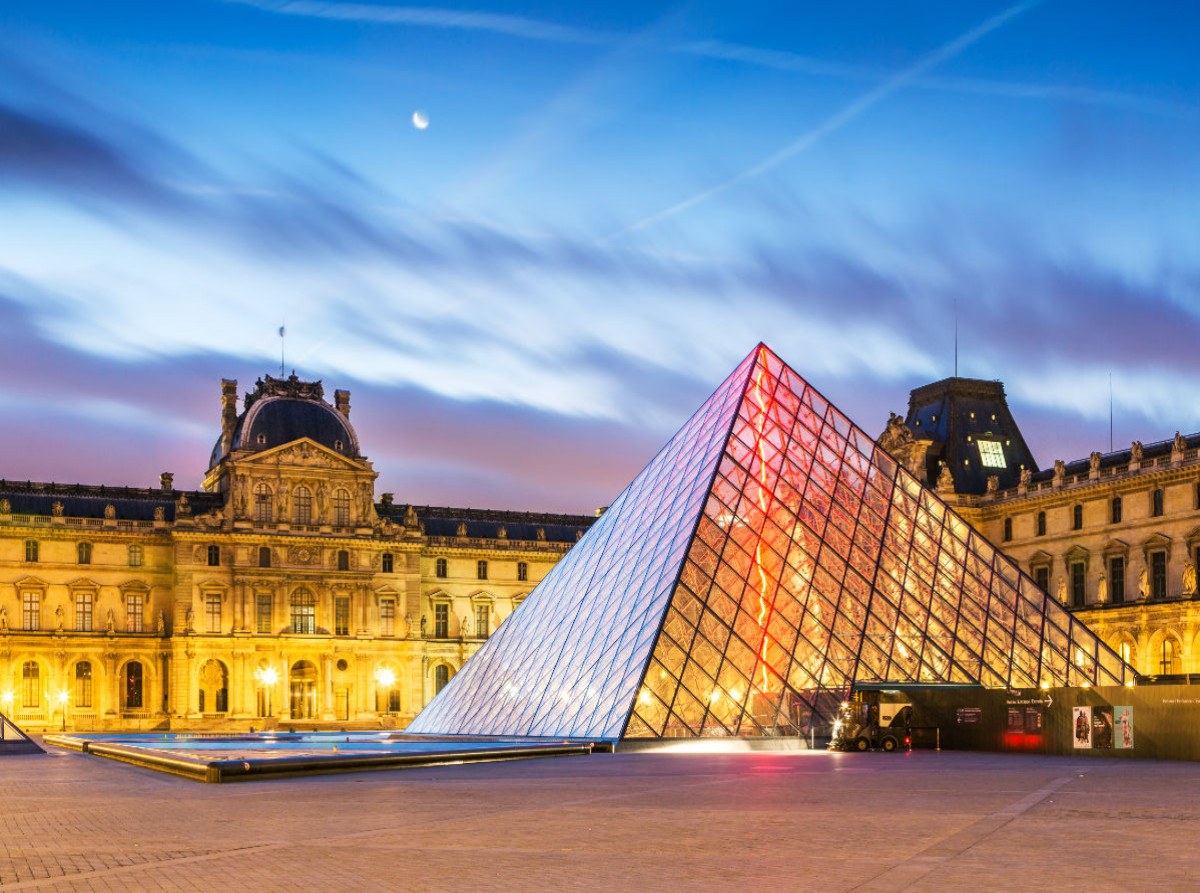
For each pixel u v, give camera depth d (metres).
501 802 46.47
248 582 189.75
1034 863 31.02
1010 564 96.44
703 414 106.12
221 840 36.16
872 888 27.77
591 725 82.88
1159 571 143.62
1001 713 82.81
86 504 188.50
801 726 82.75
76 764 76.44
